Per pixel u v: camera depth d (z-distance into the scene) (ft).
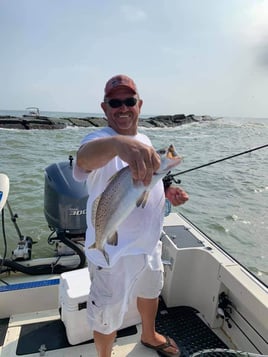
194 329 7.97
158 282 6.72
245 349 7.13
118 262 5.59
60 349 7.15
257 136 97.19
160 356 7.10
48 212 10.57
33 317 8.13
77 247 9.45
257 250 17.75
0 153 43.68
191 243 8.59
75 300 6.91
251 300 6.61
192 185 31.60
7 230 17.61
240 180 34.27
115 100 5.57
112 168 5.30
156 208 5.95
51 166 11.03
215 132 113.09
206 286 8.21
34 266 9.23
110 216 4.65
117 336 7.57
